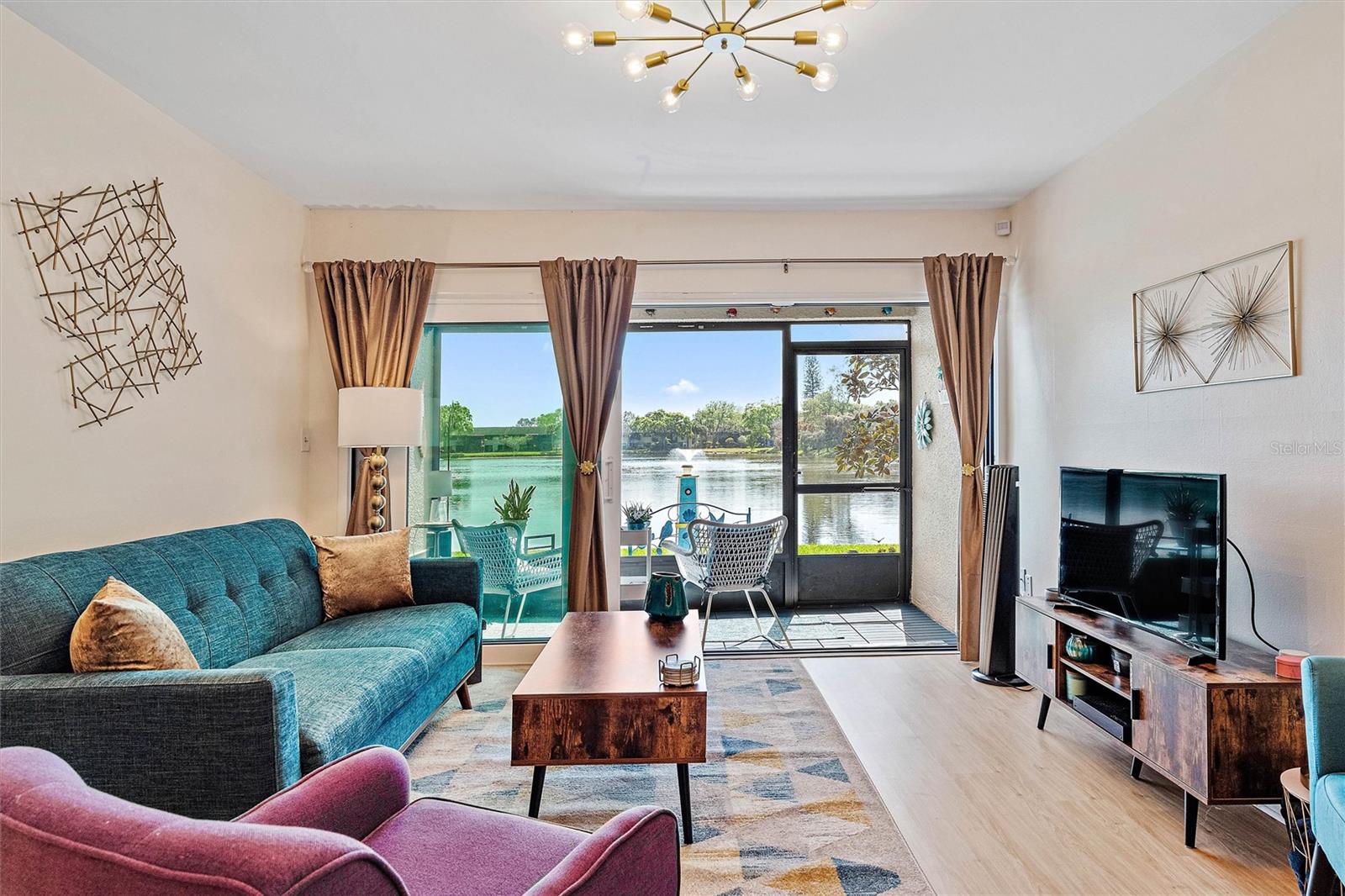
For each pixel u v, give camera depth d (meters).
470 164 3.33
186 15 2.19
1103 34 2.32
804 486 5.30
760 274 3.98
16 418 2.18
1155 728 2.19
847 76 2.57
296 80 2.58
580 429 3.86
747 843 2.04
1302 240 2.15
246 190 3.36
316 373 3.93
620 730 2.06
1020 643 3.10
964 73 2.56
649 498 5.28
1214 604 2.08
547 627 4.01
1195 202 2.59
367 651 2.45
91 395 2.45
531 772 2.51
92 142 2.46
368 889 0.79
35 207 2.25
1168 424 2.74
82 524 2.41
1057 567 3.49
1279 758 1.95
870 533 5.34
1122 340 3.00
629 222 3.97
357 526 3.80
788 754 2.65
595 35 1.96
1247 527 2.37
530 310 3.96
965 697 3.28
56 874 0.73
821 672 3.66
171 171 2.84
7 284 2.15
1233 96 2.41
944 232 3.98
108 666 1.71
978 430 3.83
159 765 1.61
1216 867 1.93
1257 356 2.31
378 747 1.40
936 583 4.82
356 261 3.90
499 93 2.69
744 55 2.44
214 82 2.58
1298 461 2.17
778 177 3.50
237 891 0.67
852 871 1.91
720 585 4.18
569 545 3.90
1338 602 2.04
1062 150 3.23
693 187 3.63
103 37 2.30
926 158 3.30
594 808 2.24
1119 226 3.03
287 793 1.22
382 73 2.54
